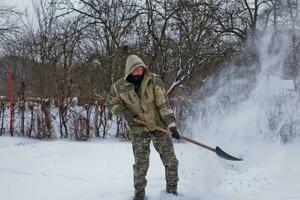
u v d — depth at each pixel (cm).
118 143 915
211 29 1435
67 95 1041
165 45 1312
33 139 988
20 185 552
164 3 1373
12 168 652
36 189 531
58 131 1038
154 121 457
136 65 440
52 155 766
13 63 1934
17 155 773
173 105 1018
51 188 533
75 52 1522
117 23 1477
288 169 625
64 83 1129
